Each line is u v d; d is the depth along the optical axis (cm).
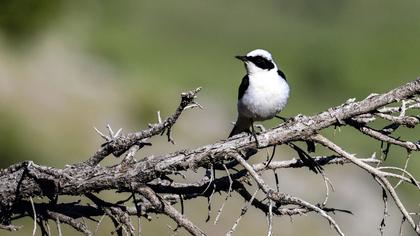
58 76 2931
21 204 666
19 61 2878
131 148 651
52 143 2403
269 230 575
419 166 3011
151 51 3791
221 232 1969
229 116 3114
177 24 4238
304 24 4678
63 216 657
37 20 2327
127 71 3419
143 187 630
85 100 2823
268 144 617
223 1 4538
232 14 4509
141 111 2897
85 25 3653
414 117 604
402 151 3042
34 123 2464
